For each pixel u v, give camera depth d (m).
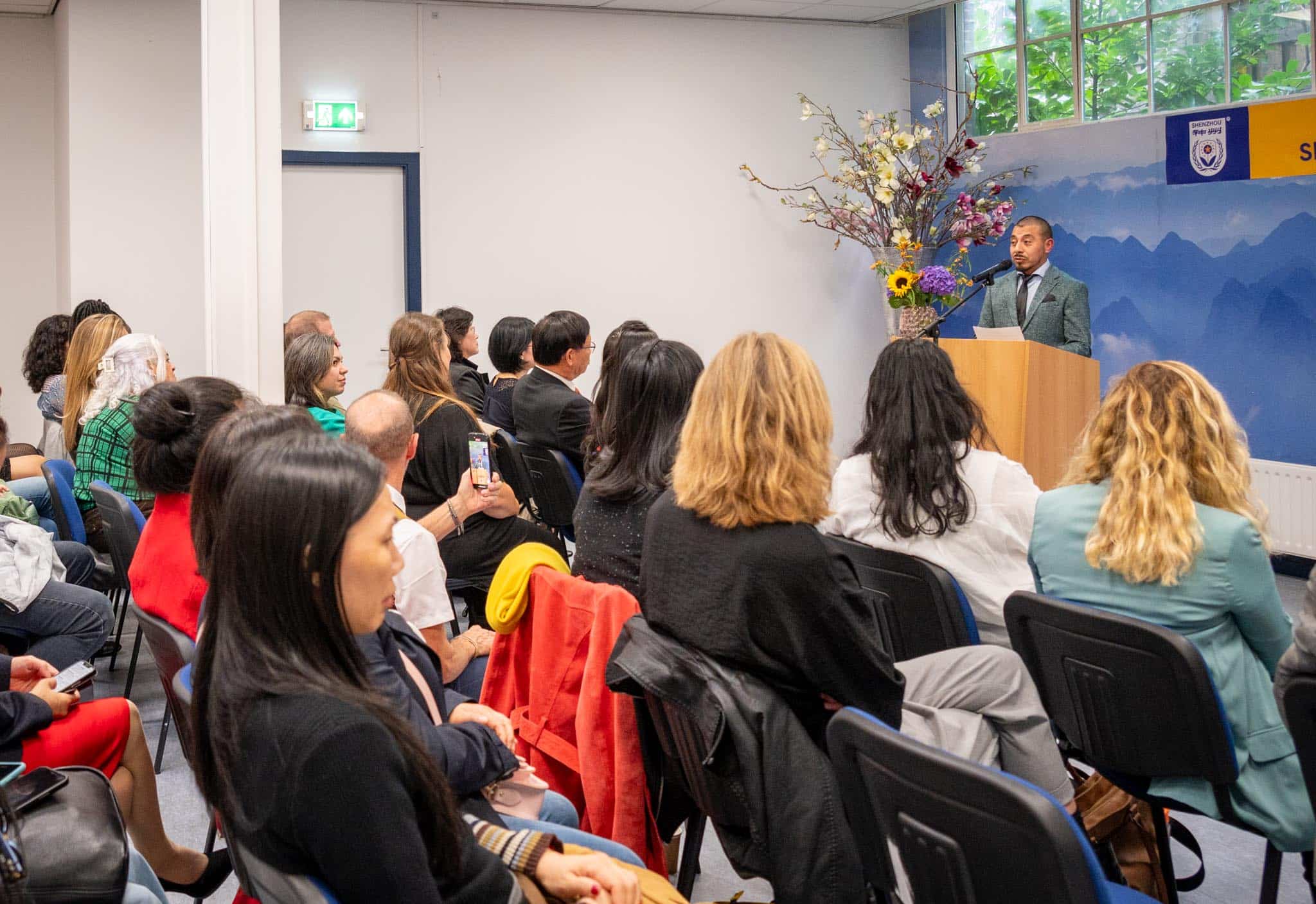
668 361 2.48
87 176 6.73
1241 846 2.89
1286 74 6.08
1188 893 2.63
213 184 4.28
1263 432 6.12
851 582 1.85
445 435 3.77
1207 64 6.51
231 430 1.52
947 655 2.27
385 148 7.55
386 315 7.71
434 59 7.59
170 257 6.95
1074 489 2.32
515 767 1.78
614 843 1.88
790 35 8.40
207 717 1.30
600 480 2.54
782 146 8.45
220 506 1.49
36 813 1.70
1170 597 2.12
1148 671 2.01
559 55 7.86
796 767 1.79
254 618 1.25
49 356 5.30
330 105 7.38
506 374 5.52
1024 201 7.60
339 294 7.60
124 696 3.97
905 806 1.44
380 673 1.66
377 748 1.21
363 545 1.29
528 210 7.88
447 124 7.66
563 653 2.27
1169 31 6.71
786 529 1.82
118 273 6.85
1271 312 6.04
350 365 7.65
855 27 8.55
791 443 1.83
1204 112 6.27
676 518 1.94
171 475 2.58
